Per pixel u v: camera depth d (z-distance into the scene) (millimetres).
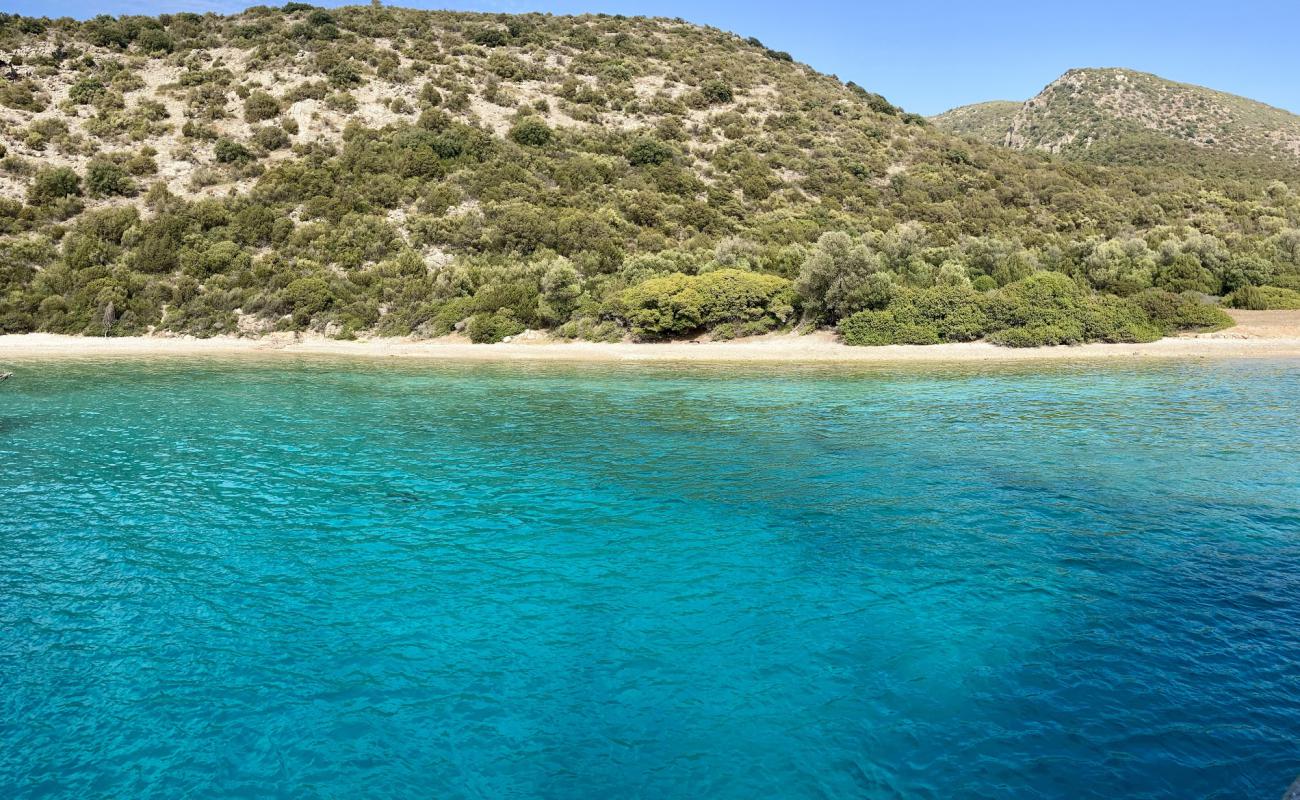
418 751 6957
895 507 13680
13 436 19547
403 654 8625
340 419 22172
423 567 11094
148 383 29234
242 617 9492
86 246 48812
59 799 6340
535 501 14250
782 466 16672
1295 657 8281
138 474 15961
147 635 9008
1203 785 6309
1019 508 13508
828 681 8008
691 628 9203
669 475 16031
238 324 45031
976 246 50719
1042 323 39094
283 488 15039
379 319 45688
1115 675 8008
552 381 30016
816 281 40531
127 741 7074
